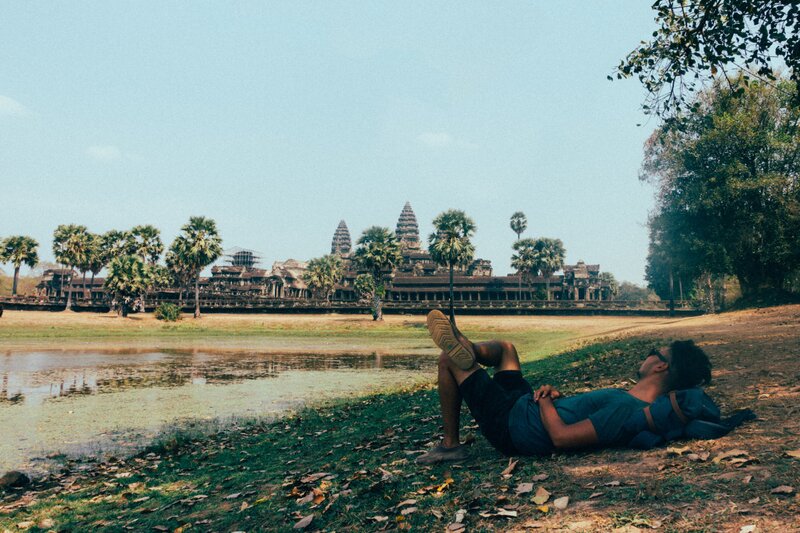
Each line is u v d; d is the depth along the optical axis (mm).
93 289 126188
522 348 37438
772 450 2939
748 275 34156
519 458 3635
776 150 30266
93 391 18500
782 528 1996
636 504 2488
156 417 13117
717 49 8984
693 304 76500
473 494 3090
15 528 4684
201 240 80875
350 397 15523
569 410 3416
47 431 11469
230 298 109000
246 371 25688
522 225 108688
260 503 4105
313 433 8422
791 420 3607
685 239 33094
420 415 8445
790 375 6148
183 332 66250
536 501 2734
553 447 3461
